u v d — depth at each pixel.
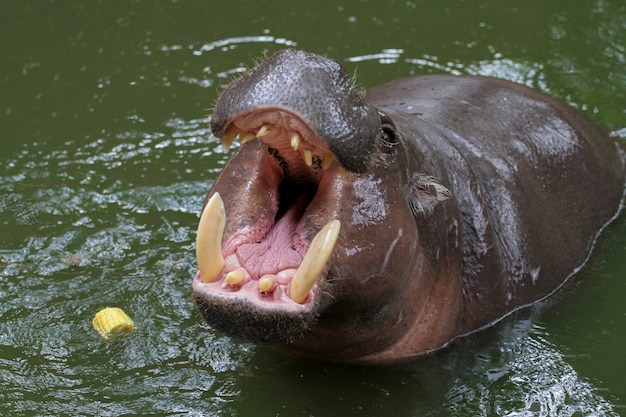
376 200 9.62
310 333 10.39
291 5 20.52
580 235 13.38
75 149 15.59
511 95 14.17
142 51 18.75
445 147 11.66
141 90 17.42
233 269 8.80
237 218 9.30
